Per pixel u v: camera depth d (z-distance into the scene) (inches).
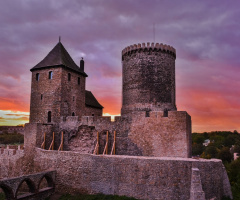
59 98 1246.9
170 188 730.8
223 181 775.7
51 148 1170.0
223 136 5083.7
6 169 1215.6
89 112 1547.7
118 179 804.0
